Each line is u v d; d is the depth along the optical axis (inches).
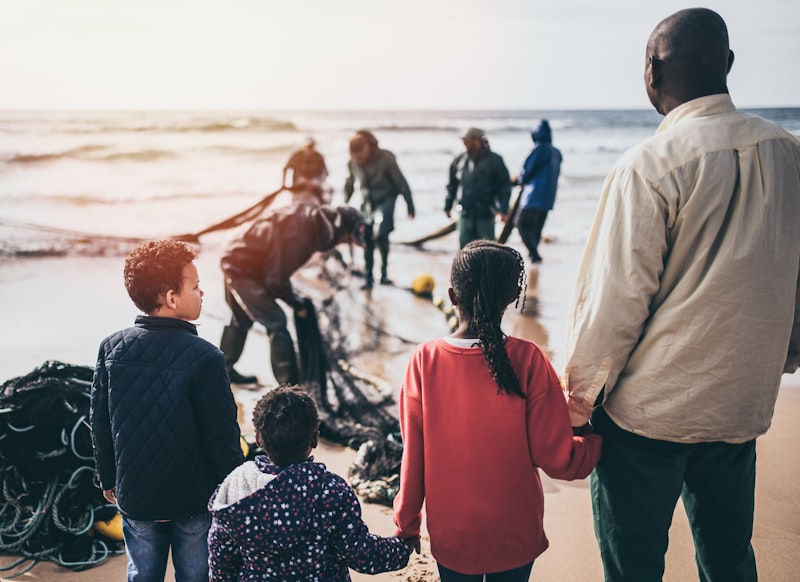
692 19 84.0
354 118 1688.0
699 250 80.6
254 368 221.9
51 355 229.1
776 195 79.7
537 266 362.0
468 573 84.0
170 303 93.0
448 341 85.1
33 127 1162.6
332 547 79.4
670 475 87.0
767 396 83.7
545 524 135.1
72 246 416.2
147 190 753.6
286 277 189.9
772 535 126.5
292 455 78.5
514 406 82.1
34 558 125.3
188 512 91.3
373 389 192.7
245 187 796.6
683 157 80.4
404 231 512.4
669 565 120.4
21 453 126.5
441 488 83.7
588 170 872.9
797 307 88.8
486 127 1433.3
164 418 88.9
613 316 82.2
